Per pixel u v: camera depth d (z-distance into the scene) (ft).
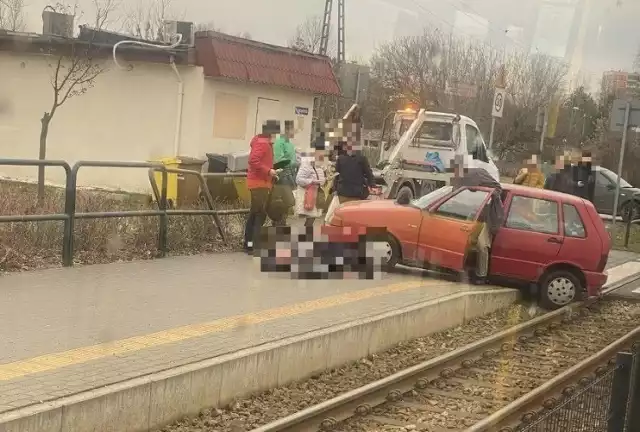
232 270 33.53
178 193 48.37
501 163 49.32
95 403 16.80
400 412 22.31
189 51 56.18
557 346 31.55
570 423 19.98
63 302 25.07
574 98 47.50
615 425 17.03
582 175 43.21
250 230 37.01
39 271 29.40
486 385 25.43
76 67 57.21
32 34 59.47
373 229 36.94
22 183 46.57
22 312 23.43
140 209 36.17
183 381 19.19
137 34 62.34
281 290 30.78
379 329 27.35
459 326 33.09
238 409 20.81
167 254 35.88
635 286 46.44
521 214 37.86
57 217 29.99
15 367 18.45
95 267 31.22
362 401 22.27
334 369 25.14
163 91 57.52
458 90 52.29
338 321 26.30
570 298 37.14
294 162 40.93
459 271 36.96
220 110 57.93
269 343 22.59
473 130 52.19
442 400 23.68
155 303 26.21
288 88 60.80
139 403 17.93
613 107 49.67
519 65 46.78
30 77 60.75
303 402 21.72
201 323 24.22
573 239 37.19
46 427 15.72
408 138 52.95
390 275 36.88
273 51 60.29
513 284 38.14
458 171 39.65
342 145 39.45
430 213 37.24
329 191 41.50
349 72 57.11
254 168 36.37
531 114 46.60
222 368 20.42
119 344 21.13
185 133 57.11
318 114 66.23
